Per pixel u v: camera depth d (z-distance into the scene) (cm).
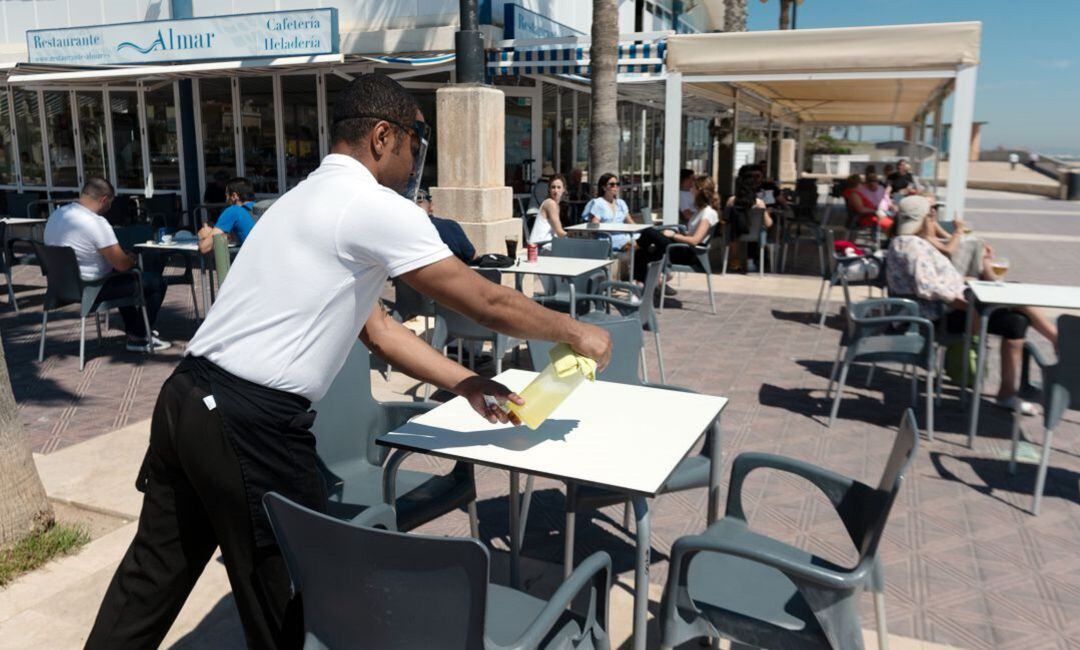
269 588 204
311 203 192
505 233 845
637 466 220
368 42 1241
